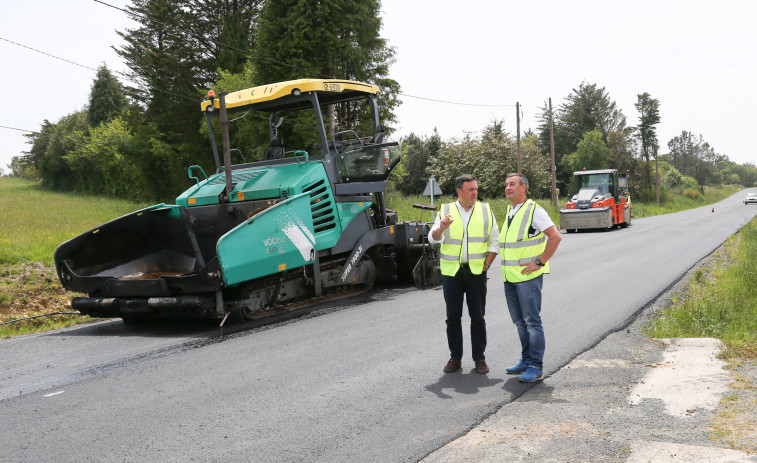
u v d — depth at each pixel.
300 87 8.58
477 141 48.34
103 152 47.19
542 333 4.87
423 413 4.14
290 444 3.63
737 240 18.84
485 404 4.31
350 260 9.04
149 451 3.57
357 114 11.79
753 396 4.27
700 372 4.93
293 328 7.07
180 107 37.69
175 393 4.71
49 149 55.78
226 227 8.02
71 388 4.93
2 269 11.84
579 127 78.88
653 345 6.04
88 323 8.13
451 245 5.06
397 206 27.12
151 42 39.91
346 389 4.71
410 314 7.80
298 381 4.95
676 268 12.14
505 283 5.03
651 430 3.72
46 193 49.81
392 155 9.88
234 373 5.23
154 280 7.04
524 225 4.87
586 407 4.21
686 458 3.27
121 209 29.34
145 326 7.64
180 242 8.00
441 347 6.04
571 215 25.11
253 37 37.44
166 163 39.72
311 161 8.68
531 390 4.64
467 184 5.05
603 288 9.78
